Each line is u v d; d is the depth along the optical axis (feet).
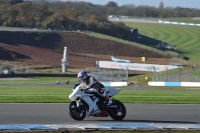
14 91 297.74
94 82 129.90
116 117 134.41
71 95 128.77
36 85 450.71
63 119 135.44
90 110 129.80
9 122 127.65
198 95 265.75
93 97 130.31
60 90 325.62
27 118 136.26
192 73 556.10
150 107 175.11
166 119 140.46
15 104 177.88
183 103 196.75
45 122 128.77
